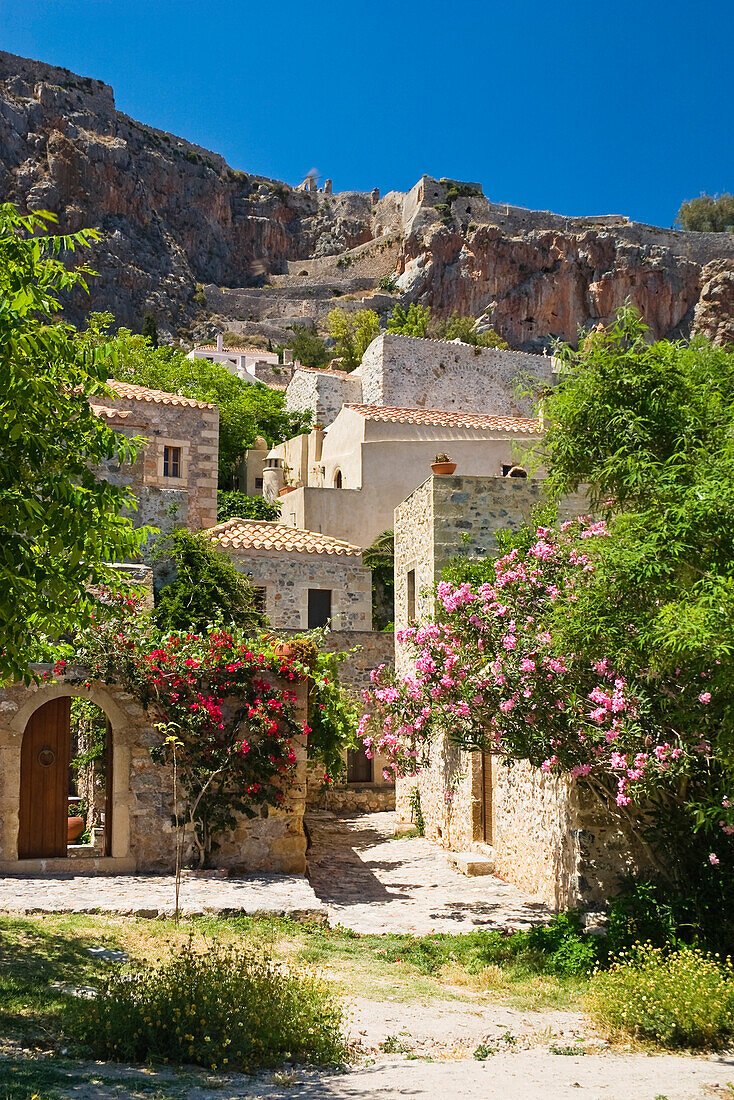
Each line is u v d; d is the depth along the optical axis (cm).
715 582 1021
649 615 1114
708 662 1042
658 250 11944
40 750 1546
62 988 907
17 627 877
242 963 902
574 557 1348
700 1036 898
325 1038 812
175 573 2480
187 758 1541
